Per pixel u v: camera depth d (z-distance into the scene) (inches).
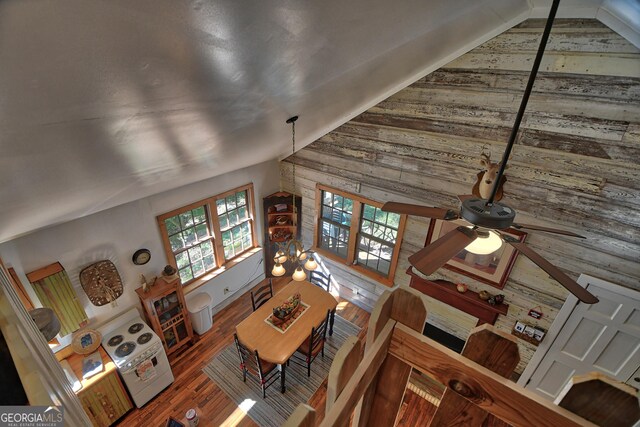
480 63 108.4
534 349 134.9
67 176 57.6
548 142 104.7
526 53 99.6
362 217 174.1
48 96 29.4
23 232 100.7
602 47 88.4
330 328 170.9
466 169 125.7
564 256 114.3
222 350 166.2
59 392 30.1
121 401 130.4
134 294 146.3
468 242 60.7
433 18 55.4
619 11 74.4
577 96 95.8
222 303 193.3
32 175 49.2
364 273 182.1
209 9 26.4
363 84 93.5
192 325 171.9
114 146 52.5
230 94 50.9
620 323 110.5
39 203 67.7
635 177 94.1
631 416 24.9
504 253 127.0
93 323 134.2
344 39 47.2
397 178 148.0
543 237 116.0
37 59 23.5
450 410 36.1
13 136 34.2
